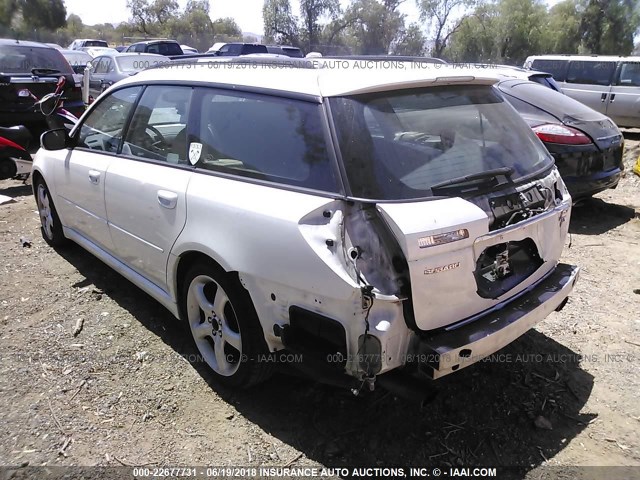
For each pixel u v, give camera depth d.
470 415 2.94
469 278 2.47
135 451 2.67
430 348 2.33
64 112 8.60
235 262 2.69
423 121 2.65
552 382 3.21
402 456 2.65
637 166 8.34
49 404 2.98
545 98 6.51
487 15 41.03
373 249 2.29
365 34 44.28
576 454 2.68
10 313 3.93
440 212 2.37
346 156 2.41
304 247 2.39
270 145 2.74
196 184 3.00
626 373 3.31
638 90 12.57
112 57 13.84
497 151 2.86
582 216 6.70
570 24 39.59
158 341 3.61
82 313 3.95
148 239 3.39
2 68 9.93
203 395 3.08
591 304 4.22
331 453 2.66
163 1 58.97
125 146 3.76
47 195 4.93
